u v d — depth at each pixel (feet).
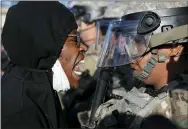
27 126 5.82
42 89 6.23
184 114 6.19
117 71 9.30
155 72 6.89
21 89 6.08
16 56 6.36
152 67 6.86
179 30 6.55
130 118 6.73
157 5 6.93
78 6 13.24
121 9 11.87
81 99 10.45
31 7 6.29
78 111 9.80
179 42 6.67
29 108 5.99
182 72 6.84
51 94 6.27
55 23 6.29
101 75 8.41
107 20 12.04
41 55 6.27
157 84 6.93
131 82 8.83
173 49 6.75
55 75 6.45
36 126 5.87
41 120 6.06
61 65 6.59
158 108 6.49
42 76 6.32
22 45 6.25
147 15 6.74
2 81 6.41
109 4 12.60
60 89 6.60
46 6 6.32
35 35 6.19
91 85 10.46
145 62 6.91
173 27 6.73
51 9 6.33
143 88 7.21
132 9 7.23
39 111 6.11
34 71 6.35
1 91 6.15
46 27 6.22
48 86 6.27
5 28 6.34
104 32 12.38
